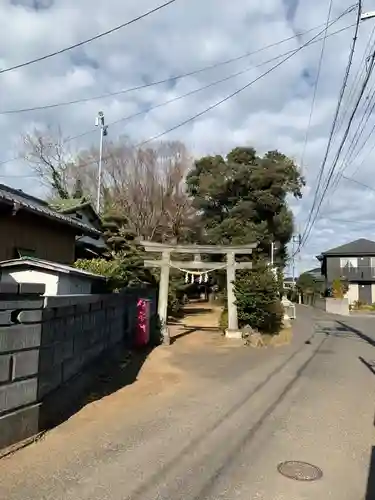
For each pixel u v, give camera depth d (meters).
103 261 12.98
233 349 12.17
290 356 11.31
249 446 4.61
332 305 34.12
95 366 7.52
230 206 32.91
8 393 4.17
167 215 29.19
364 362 10.66
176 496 3.43
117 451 4.35
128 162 28.97
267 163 31.84
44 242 10.16
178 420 5.48
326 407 6.34
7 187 9.91
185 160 31.14
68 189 28.70
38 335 4.68
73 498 3.33
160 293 13.32
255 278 14.73
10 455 4.06
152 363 9.48
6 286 4.09
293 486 3.66
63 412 5.42
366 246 43.59
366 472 3.99
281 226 32.88
